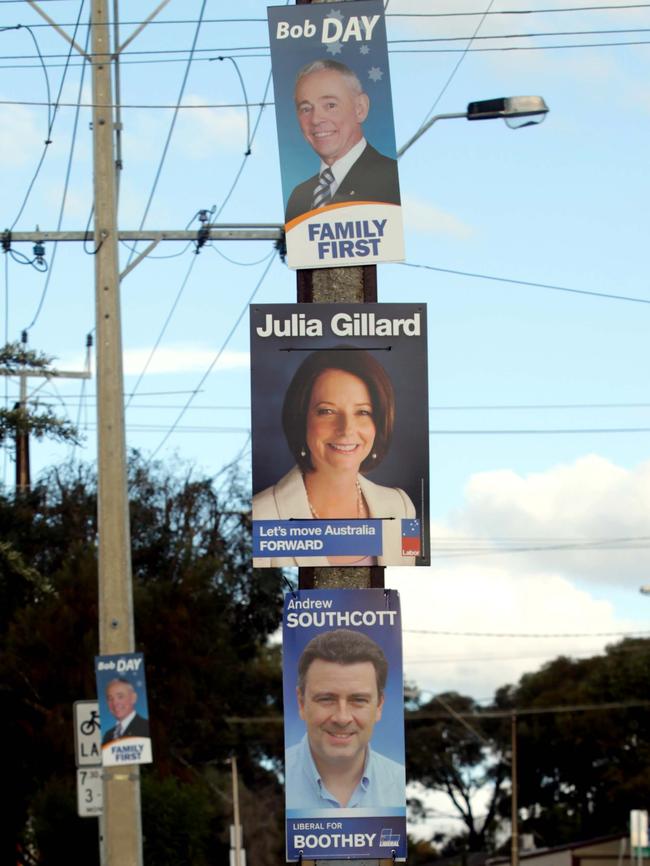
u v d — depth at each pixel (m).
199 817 34.97
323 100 15.15
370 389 14.77
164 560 43.31
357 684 14.24
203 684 40.62
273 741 59.38
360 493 14.63
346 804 14.11
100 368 16.64
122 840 15.80
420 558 14.56
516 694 78.69
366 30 15.27
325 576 14.54
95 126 17.28
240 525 45.41
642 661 71.25
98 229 16.98
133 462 45.12
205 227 18.09
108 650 16.12
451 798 82.88
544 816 78.94
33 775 37.03
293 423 14.70
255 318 14.80
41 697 36.94
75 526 41.84
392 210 15.01
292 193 15.02
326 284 14.93
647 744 69.56
